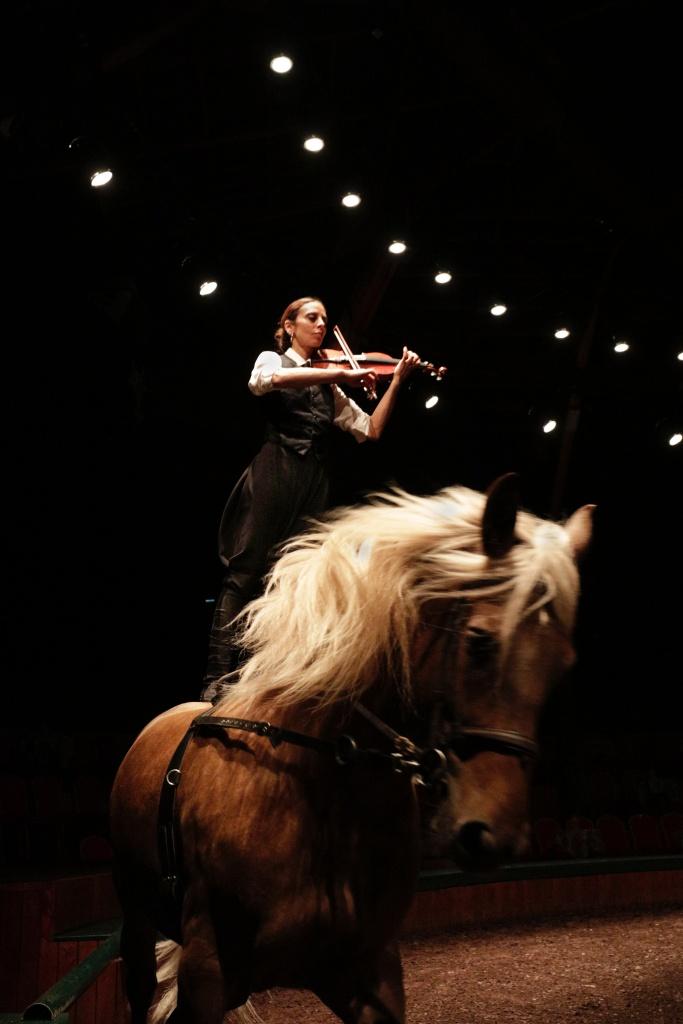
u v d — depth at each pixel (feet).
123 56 24.86
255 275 35.63
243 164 31.91
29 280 29.17
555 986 16.99
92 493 35.70
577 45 28.94
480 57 26.03
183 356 38.75
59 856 26.11
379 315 40.70
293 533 7.96
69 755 31.60
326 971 6.21
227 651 7.83
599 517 48.60
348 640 6.08
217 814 6.23
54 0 23.09
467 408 45.24
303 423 8.14
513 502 5.65
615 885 28.63
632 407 44.96
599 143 29.30
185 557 41.75
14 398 29.63
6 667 34.37
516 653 5.38
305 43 26.71
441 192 33.65
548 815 37.06
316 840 6.03
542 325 41.93
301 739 6.21
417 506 6.40
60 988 9.29
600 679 48.88
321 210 34.88
